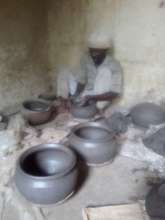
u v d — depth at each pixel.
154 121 2.73
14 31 2.92
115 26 3.13
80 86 3.17
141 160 2.36
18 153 2.34
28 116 2.72
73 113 2.91
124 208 1.79
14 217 1.73
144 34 3.01
